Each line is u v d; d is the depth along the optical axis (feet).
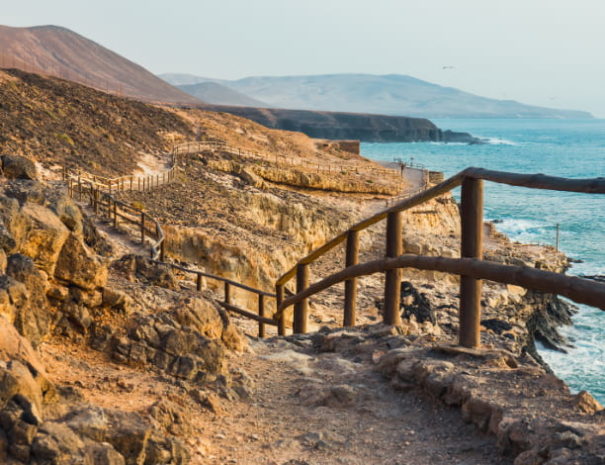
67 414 14.88
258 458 17.48
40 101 217.36
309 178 218.79
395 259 28.27
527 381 19.56
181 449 16.08
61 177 145.69
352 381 24.11
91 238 36.45
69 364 21.13
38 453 12.69
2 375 13.29
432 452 17.56
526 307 134.82
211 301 29.32
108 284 26.91
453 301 117.29
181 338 23.56
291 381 24.90
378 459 17.47
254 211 174.70
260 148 294.66
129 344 22.97
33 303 19.43
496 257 176.76
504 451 16.49
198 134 279.69
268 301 126.21
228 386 22.82
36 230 21.89
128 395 19.62
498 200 388.78
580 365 126.11
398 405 21.52
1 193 23.17
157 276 34.76
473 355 22.36
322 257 174.50
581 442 14.88
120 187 159.12
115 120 237.86
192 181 187.93
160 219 131.13
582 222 313.53
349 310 34.35
